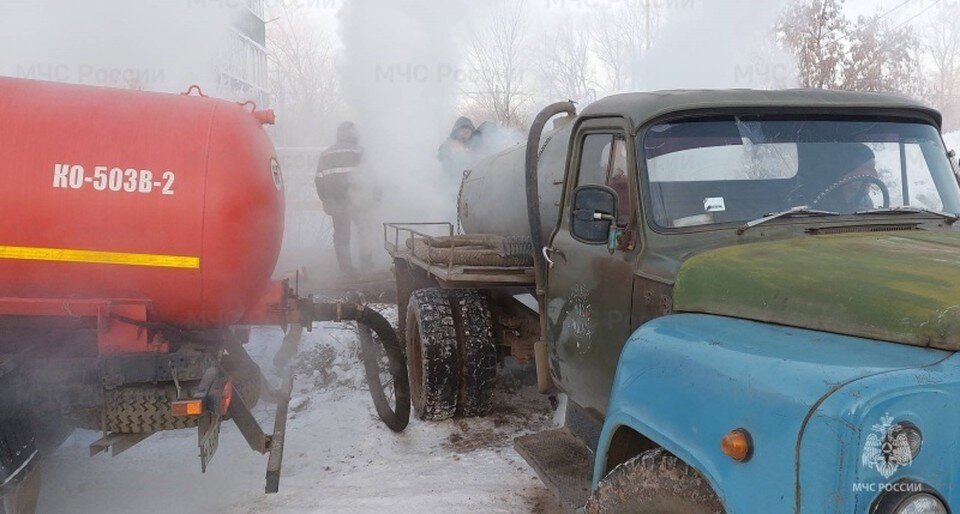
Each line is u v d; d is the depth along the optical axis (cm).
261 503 359
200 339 352
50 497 367
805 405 169
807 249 236
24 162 298
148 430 327
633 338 240
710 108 279
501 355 492
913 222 273
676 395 208
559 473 297
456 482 374
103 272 309
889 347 182
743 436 181
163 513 351
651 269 261
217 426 337
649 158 275
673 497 207
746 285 222
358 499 358
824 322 198
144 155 312
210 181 316
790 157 282
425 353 446
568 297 327
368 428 457
